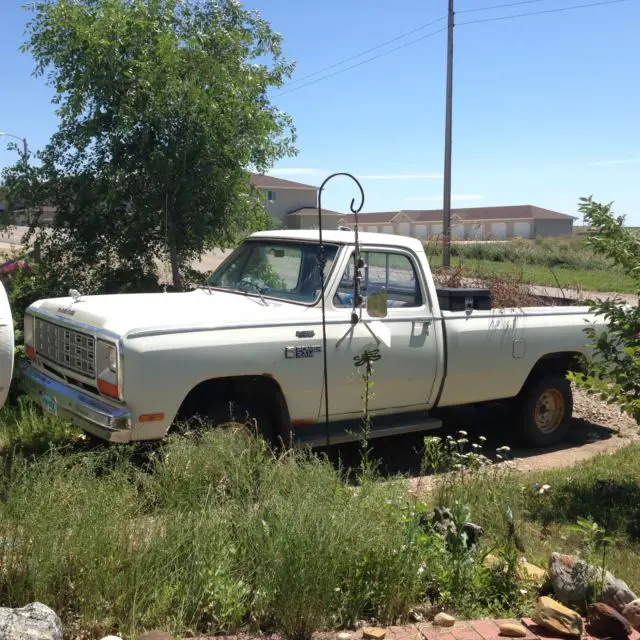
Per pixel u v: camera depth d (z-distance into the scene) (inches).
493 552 176.9
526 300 360.5
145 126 347.6
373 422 253.0
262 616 138.2
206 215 363.9
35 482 143.8
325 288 237.6
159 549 138.6
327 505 151.2
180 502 156.7
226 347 210.1
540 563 179.2
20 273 350.9
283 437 227.3
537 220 3196.4
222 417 213.5
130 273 367.9
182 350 203.0
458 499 192.5
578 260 1360.7
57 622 117.7
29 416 261.0
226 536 148.8
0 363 193.2
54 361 230.5
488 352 270.4
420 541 157.2
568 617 146.5
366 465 191.5
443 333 259.3
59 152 360.2
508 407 301.4
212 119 356.2
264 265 261.7
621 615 153.8
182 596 136.5
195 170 356.5
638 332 234.4
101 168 357.7
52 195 359.6
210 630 135.1
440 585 157.5
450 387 263.7
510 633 142.6
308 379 226.7
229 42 367.2
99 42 333.7
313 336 227.3
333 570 138.6
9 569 130.3
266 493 165.3
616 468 261.3
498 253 1295.5
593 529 172.1
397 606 148.2
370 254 248.2
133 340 197.0
